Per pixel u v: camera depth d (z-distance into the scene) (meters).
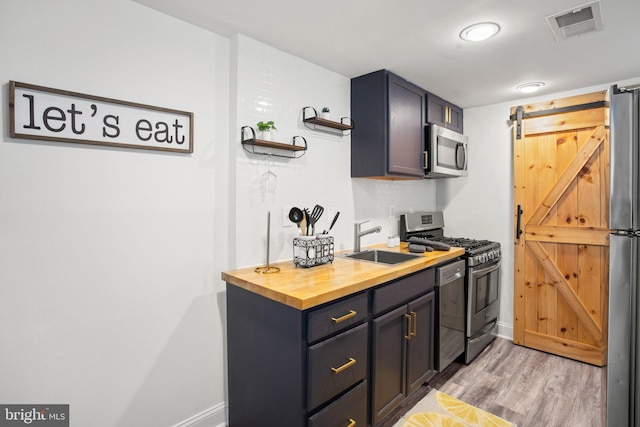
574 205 2.71
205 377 1.81
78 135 1.38
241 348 1.73
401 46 1.98
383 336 1.81
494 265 2.89
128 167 1.54
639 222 1.12
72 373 1.41
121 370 1.54
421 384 2.16
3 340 1.26
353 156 2.54
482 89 2.76
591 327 2.65
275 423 1.53
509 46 1.99
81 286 1.43
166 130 1.63
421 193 3.40
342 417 1.55
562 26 1.75
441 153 2.83
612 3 1.54
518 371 2.53
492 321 2.99
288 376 1.44
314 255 1.93
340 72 2.40
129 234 1.55
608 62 2.21
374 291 1.74
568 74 2.43
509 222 3.11
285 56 2.07
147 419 1.62
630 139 1.12
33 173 1.31
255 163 1.93
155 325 1.64
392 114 2.38
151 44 1.59
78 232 1.41
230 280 1.74
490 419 1.96
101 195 1.47
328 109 2.22
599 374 2.48
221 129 1.85
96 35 1.44
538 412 2.03
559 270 2.79
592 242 2.64
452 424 1.92
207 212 1.81
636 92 1.11
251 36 1.87
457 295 2.50
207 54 1.79
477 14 1.64
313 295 1.38
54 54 1.34
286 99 2.08
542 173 2.85
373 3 1.54
